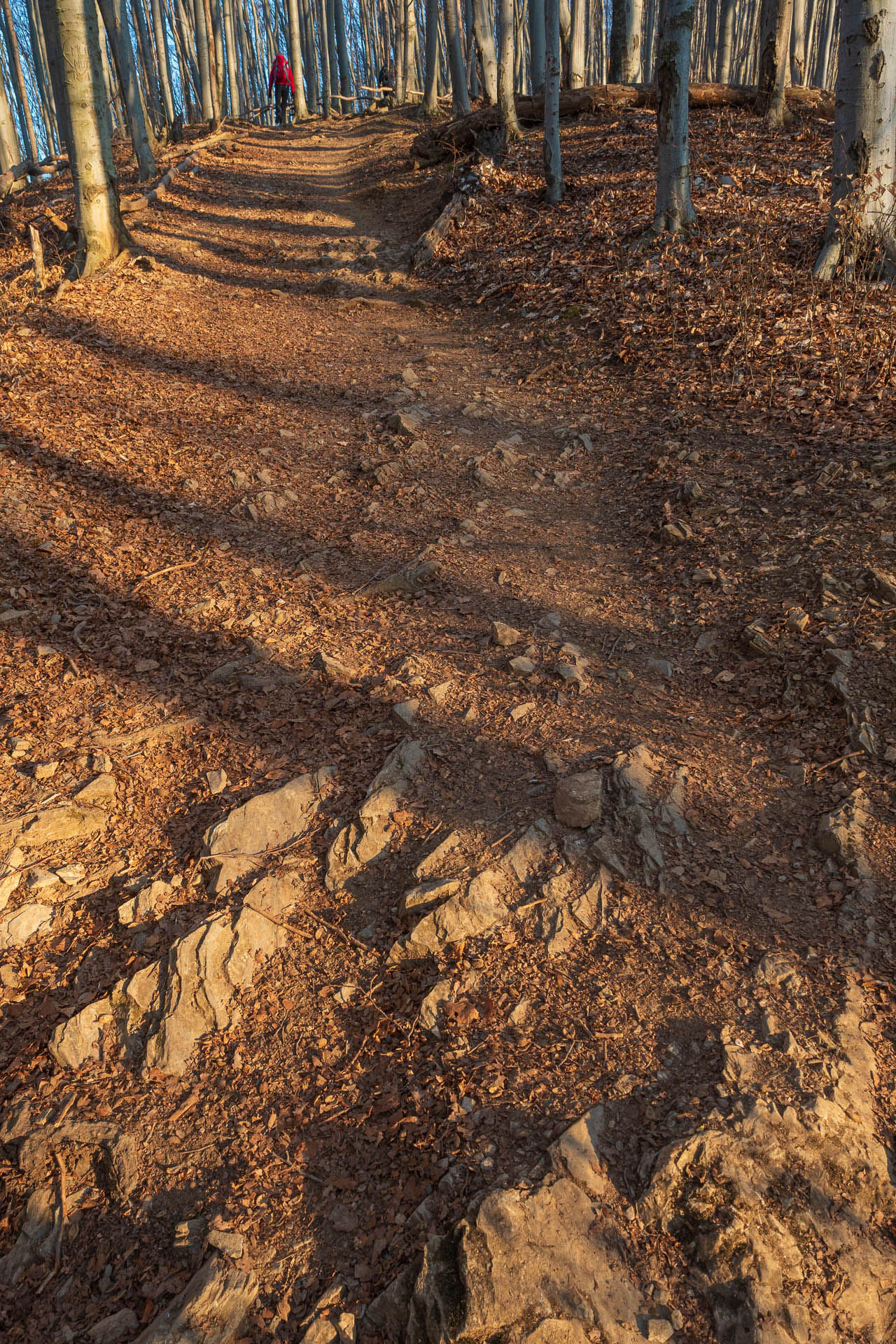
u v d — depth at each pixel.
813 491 5.49
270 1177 2.59
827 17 34.19
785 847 3.45
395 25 37.06
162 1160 2.65
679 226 10.09
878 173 7.75
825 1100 2.55
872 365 6.78
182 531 5.83
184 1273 2.39
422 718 4.19
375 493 6.42
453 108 21.50
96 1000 3.09
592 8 40.75
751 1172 2.40
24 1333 2.31
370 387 8.38
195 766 4.03
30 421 6.81
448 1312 2.17
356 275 12.12
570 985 3.00
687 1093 2.63
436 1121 2.65
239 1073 2.88
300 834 3.68
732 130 14.27
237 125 28.78
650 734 4.04
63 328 8.98
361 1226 2.44
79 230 11.02
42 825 3.64
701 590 4.98
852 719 3.88
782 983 2.93
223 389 8.12
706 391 7.16
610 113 16.36
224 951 3.16
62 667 4.51
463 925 3.20
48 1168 2.65
